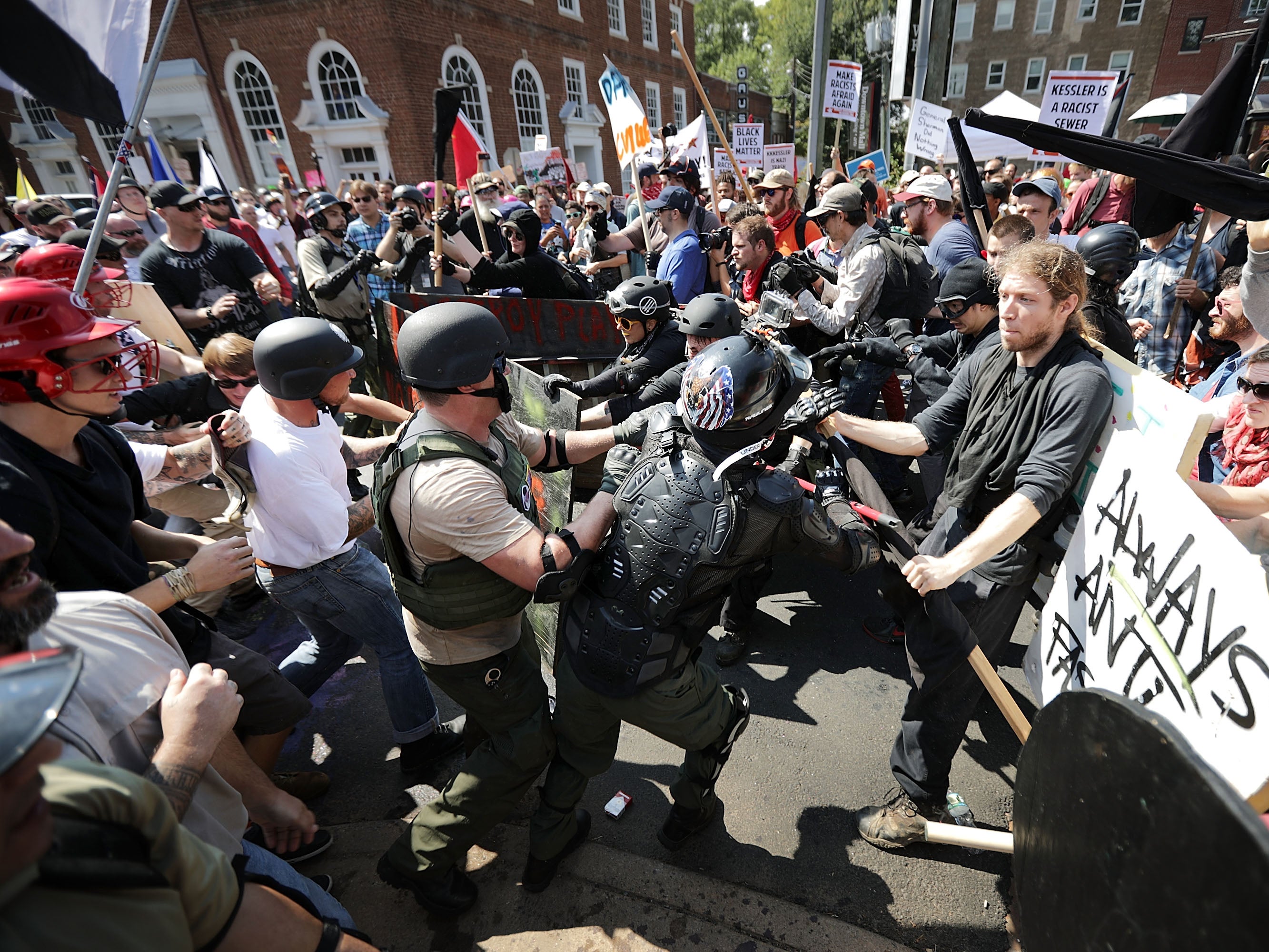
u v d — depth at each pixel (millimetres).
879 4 28203
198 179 16656
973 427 2025
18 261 2209
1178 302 3949
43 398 1504
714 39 44719
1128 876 811
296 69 15367
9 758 579
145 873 794
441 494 1560
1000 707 1779
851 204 3742
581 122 20828
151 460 2285
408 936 1913
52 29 1963
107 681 1187
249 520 2123
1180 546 1344
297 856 2082
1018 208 4465
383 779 2463
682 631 1694
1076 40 22703
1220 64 21359
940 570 1653
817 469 2025
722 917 1920
